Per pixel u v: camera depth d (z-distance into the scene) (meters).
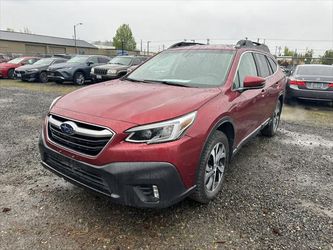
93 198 3.20
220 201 3.22
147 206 2.46
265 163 4.41
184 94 3.01
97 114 2.57
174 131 2.47
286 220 2.90
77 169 2.62
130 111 2.55
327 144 5.48
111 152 2.38
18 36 51.94
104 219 2.83
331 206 3.21
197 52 4.12
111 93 3.08
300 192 3.51
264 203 3.21
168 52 4.39
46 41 55.34
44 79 15.90
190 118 2.61
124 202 2.44
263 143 5.42
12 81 16.52
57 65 14.88
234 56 3.87
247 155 4.75
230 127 3.36
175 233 2.65
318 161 4.57
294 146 5.29
